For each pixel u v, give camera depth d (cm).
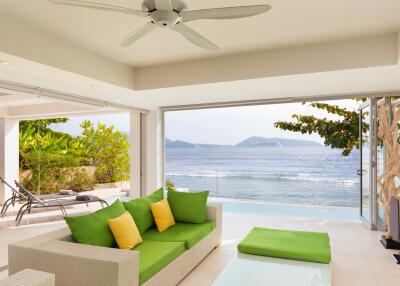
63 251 224
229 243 425
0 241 455
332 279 309
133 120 678
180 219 387
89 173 1117
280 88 453
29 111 756
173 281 280
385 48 327
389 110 477
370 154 493
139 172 671
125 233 281
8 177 824
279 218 582
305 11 271
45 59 312
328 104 1065
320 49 354
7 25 276
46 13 273
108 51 378
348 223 540
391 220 386
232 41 348
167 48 370
